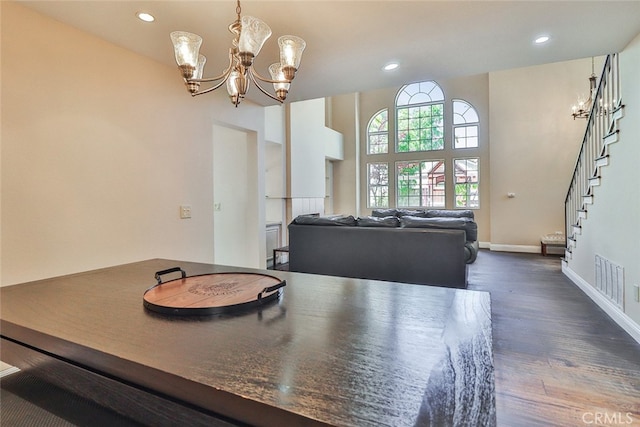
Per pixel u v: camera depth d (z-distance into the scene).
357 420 0.60
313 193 6.90
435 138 8.37
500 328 2.81
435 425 0.58
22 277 2.05
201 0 2.01
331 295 1.36
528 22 2.33
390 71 3.20
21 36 2.05
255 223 4.31
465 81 8.03
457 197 8.12
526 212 6.88
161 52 2.74
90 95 2.42
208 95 3.47
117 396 0.93
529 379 2.00
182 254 3.15
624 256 2.78
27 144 2.08
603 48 2.76
